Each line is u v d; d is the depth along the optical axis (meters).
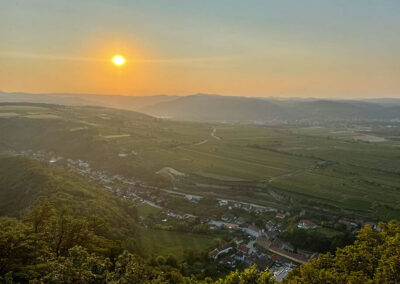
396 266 43.72
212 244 113.31
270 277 49.03
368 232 61.03
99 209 110.88
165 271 74.94
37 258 39.62
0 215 110.94
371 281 41.94
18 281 38.22
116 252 62.22
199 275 87.38
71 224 54.78
